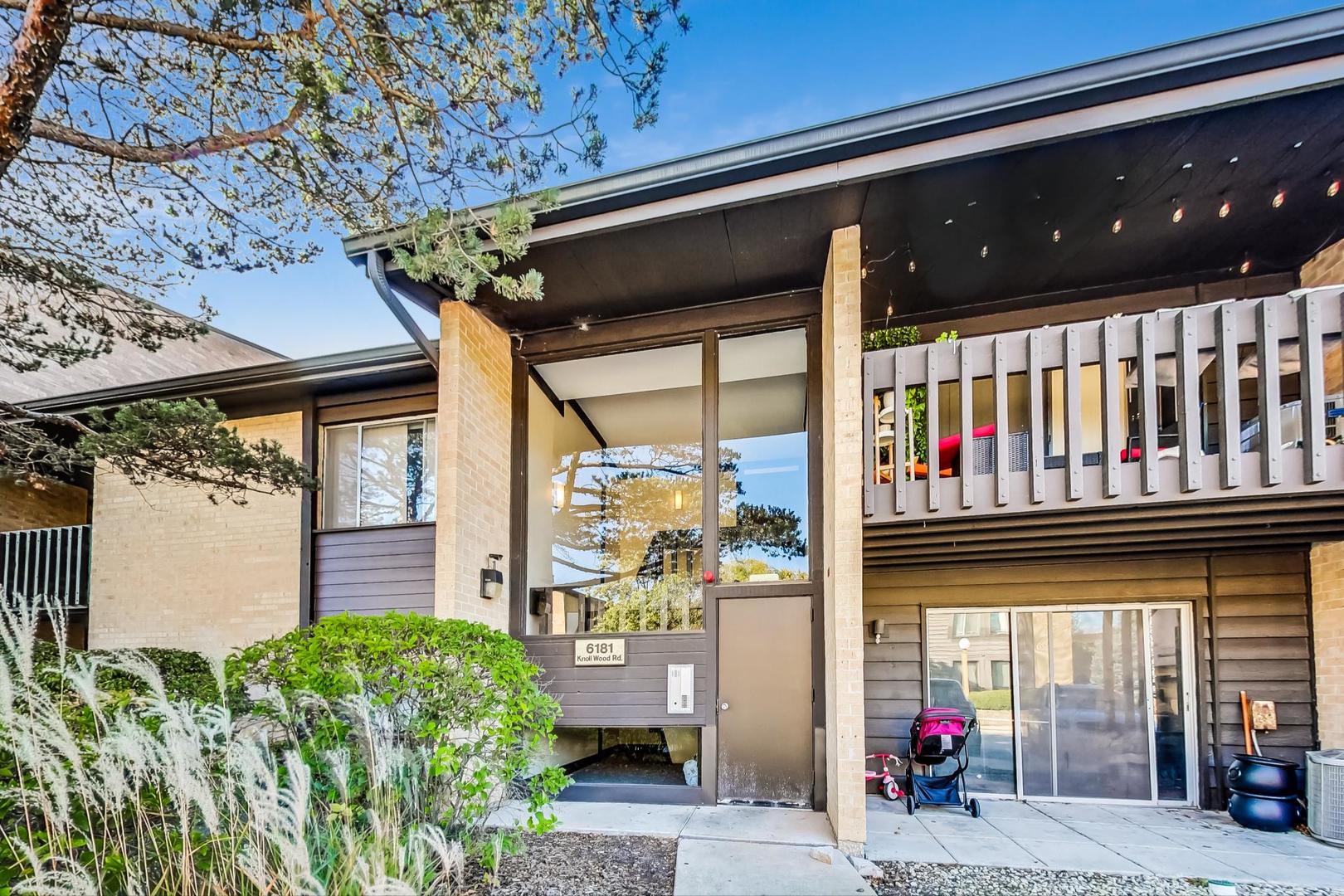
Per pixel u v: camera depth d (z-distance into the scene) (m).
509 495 6.16
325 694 3.64
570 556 6.11
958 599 5.92
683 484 5.82
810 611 5.18
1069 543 4.99
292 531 6.84
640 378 6.20
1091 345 4.44
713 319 5.79
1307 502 4.04
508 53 3.43
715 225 4.65
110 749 2.90
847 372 4.54
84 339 4.99
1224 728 5.29
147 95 3.84
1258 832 4.61
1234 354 4.07
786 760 5.05
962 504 4.53
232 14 3.26
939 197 4.44
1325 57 3.37
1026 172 4.17
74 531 7.64
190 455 5.07
